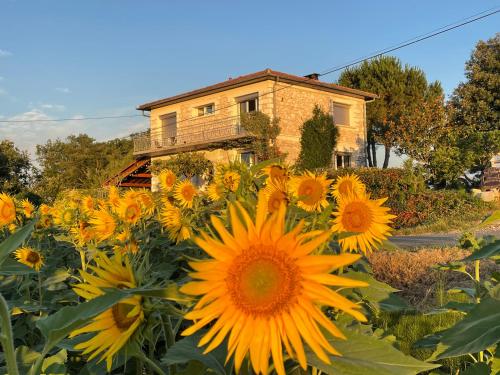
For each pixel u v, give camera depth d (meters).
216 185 2.99
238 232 1.10
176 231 3.39
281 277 1.05
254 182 2.42
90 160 47.44
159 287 1.23
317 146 24.05
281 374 1.01
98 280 1.30
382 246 1.93
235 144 24.11
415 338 3.93
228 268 1.09
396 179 16.62
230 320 1.07
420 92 34.75
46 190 16.75
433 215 16.27
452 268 2.90
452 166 22.95
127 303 1.23
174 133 29.03
